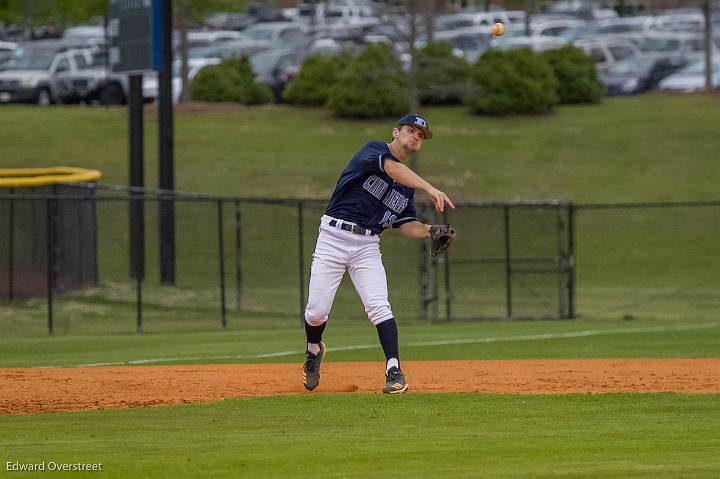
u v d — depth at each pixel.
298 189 124.31
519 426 28.67
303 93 155.88
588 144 138.75
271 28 197.25
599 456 24.62
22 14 192.75
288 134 141.62
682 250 111.38
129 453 24.91
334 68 157.00
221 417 30.11
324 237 32.38
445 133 142.25
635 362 45.62
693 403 32.47
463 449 25.44
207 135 139.75
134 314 80.94
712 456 24.62
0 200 83.38
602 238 114.81
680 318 85.31
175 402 33.28
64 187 85.62
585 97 157.00
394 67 149.50
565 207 85.88
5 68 165.88
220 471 22.88
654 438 26.95
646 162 133.38
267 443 26.20
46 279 84.19
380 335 33.16
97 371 41.97
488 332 72.44
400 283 102.12
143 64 94.06
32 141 134.62
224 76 157.88
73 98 161.00
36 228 83.94
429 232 32.06
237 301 82.75
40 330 73.62
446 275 84.00
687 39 183.88
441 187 125.38
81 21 187.00
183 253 107.06
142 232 92.19
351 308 88.69
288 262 106.50
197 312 83.00
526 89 149.00
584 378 39.06
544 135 141.88
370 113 147.75
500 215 119.00
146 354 56.88
